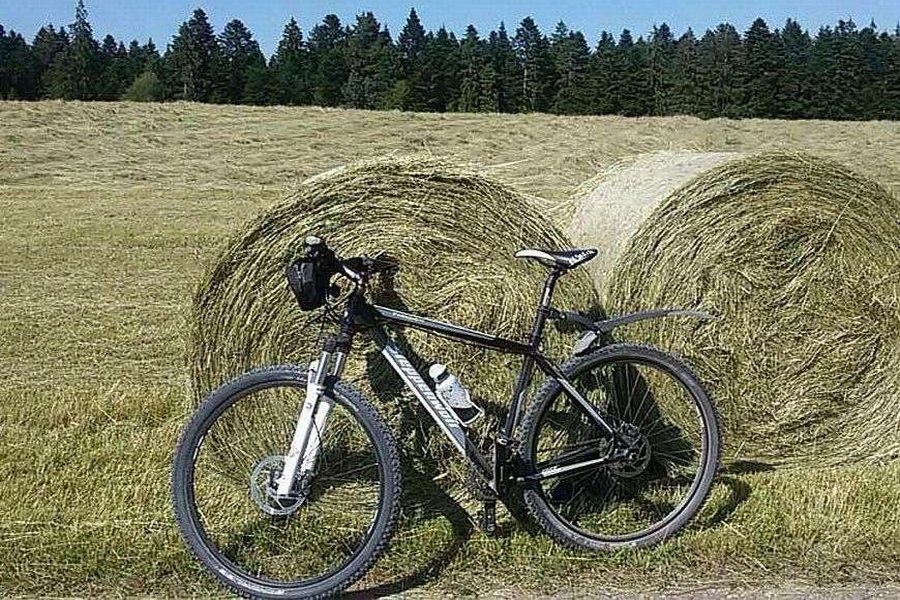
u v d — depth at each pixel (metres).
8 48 69.25
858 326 5.38
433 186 4.73
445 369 4.26
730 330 5.29
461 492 4.70
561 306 4.72
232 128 33.53
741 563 4.12
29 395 6.52
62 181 24.88
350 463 4.56
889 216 5.35
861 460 5.45
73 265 12.47
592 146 32.56
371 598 3.91
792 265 5.30
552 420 4.61
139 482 4.96
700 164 5.65
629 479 4.82
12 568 3.99
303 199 4.75
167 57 64.81
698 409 4.43
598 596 3.90
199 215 17.86
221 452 4.73
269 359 4.85
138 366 7.64
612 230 5.50
